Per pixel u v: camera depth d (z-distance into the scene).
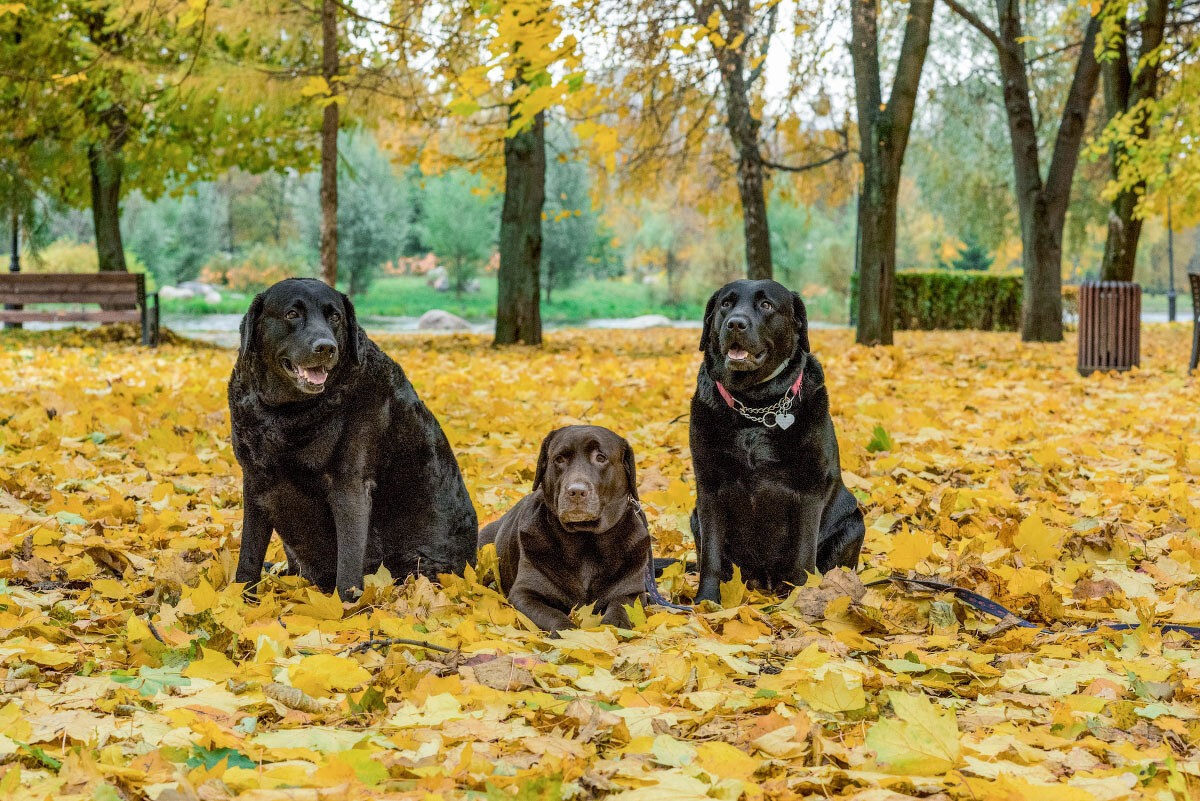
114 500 5.24
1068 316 29.94
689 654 3.24
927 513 5.63
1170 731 2.67
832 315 40.75
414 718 2.63
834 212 43.78
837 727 2.72
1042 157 30.69
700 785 2.23
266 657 3.09
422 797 2.13
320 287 3.79
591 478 3.75
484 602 3.85
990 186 32.00
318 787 2.19
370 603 3.85
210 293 47.56
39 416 7.66
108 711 2.65
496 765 2.35
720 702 2.85
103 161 18.12
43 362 12.24
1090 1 16.03
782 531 4.33
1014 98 19.16
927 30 15.47
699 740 2.62
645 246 48.75
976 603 3.97
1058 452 7.25
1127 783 2.26
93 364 12.73
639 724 2.61
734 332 3.90
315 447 3.83
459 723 2.57
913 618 3.91
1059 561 4.69
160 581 3.98
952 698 3.02
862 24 14.92
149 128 19.44
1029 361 14.44
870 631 3.76
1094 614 3.89
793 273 42.88
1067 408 9.53
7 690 2.83
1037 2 22.45
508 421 8.24
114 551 4.39
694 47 7.12
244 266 50.84
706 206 22.19
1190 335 24.83
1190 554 4.72
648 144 17.95
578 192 48.53
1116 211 18.25
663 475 6.27
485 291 53.88
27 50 17.31
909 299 26.06
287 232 58.84
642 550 4.03
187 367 12.55
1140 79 18.00
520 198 16.66
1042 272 19.34
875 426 7.29
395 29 11.79
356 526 3.94
